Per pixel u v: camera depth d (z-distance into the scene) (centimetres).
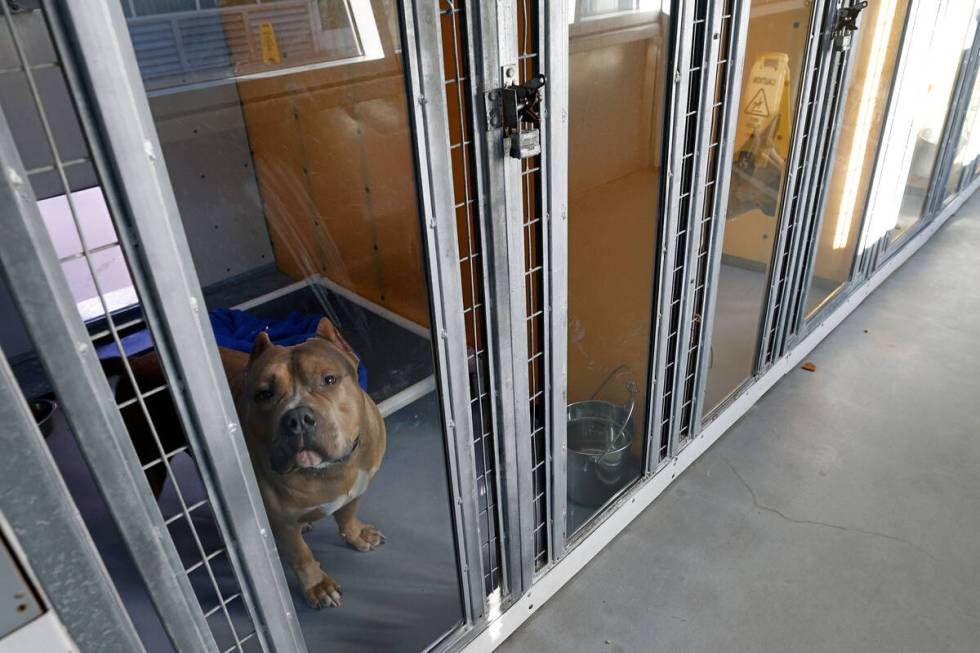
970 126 379
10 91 77
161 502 161
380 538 177
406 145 133
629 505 197
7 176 63
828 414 248
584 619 173
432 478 190
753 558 189
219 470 92
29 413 65
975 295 327
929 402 253
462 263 140
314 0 121
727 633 168
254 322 142
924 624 168
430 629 157
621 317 187
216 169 139
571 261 190
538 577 171
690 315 185
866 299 329
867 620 170
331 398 121
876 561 187
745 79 203
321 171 146
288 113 138
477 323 129
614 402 206
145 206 74
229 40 115
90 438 76
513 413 140
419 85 98
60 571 71
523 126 116
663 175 154
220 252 149
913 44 255
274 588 107
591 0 144
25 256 66
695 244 173
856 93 245
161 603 91
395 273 157
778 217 215
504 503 150
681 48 140
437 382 124
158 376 92
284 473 124
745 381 247
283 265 156
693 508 207
